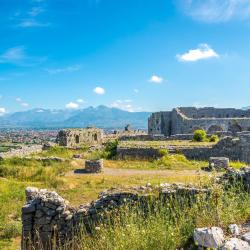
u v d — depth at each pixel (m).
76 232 14.88
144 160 44.84
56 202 15.42
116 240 10.58
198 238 9.38
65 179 32.31
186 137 58.59
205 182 15.04
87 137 72.31
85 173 36.44
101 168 37.03
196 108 83.88
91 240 12.95
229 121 73.12
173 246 9.90
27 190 18.28
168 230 10.27
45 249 15.23
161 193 14.23
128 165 41.47
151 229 10.44
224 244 8.66
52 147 61.28
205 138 54.59
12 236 18.66
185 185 14.79
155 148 45.72
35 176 35.41
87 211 14.98
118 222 12.92
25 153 55.59
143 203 14.35
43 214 15.45
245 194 13.31
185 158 43.19
